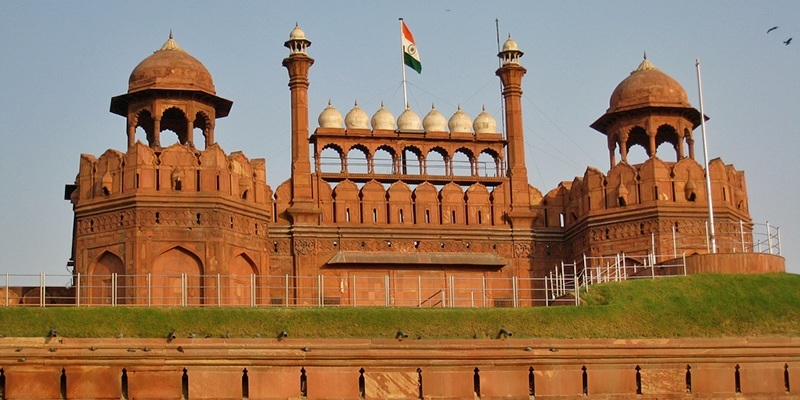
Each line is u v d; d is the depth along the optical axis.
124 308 32.03
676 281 35.78
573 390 32.56
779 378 33.47
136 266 36.19
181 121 41.53
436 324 33.19
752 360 33.44
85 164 37.81
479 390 32.09
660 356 33.09
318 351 31.53
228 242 37.28
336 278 39.47
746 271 36.44
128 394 30.45
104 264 36.94
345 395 31.47
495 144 42.81
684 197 39.88
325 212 40.16
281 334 31.70
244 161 38.62
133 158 37.00
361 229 40.03
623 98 41.94
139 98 39.19
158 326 31.66
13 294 36.81
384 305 38.41
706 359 33.31
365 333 32.59
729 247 39.75
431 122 43.09
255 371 31.17
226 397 30.89
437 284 40.12
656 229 39.44
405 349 31.97
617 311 34.25
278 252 39.44
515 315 33.78
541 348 32.59
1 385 29.89
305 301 38.81
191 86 39.06
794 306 34.91
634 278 37.09
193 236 36.72
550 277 38.97
